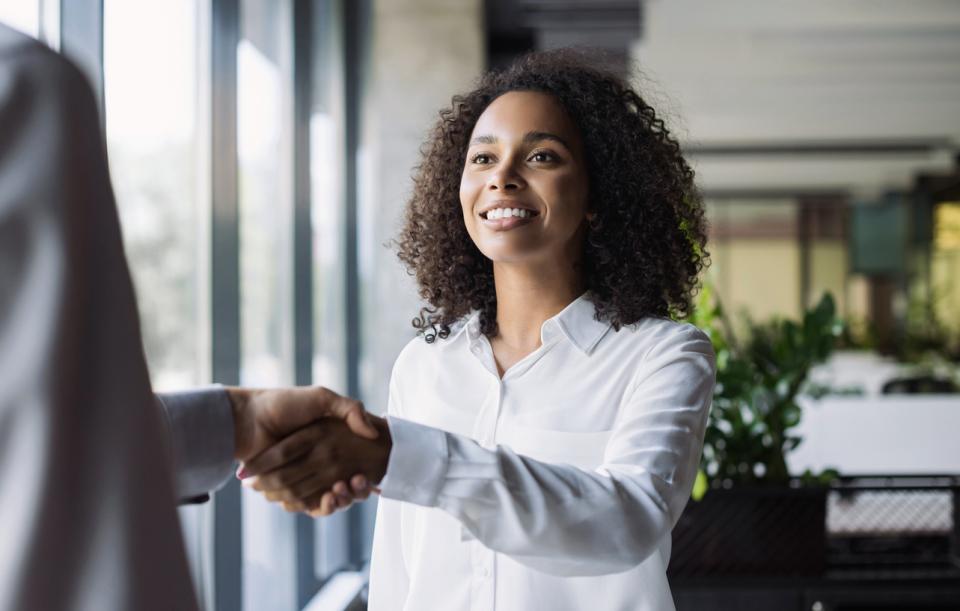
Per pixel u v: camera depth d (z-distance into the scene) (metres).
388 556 1.17
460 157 1.26
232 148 2.63
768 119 10.00
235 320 2.63
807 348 2.05
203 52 2.44
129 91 2.00
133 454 0.43
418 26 5.02
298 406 0.81
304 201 3.46
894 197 14.41
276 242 3.30
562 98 1.15
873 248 14.64
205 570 2.50
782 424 2.02
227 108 2.60
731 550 1.90
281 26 3.34
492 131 1.10
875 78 8.15
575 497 0.82
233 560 2.63
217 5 2.54
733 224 14.95
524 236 1.07
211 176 2.48
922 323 11.34
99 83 1.76
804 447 3.78
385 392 4.63
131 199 2.04
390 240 1.43
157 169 2.17
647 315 1.13
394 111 4.97
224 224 2.58
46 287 0.41
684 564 1.92
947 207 12.54
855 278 14.66
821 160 11.62
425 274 1.28
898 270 14.44
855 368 7.64
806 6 6.03
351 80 4.36
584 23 5.90
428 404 1.16
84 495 0.41
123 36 1.96
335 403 0.82
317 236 3.88
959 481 2.05
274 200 3.26
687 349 1.04
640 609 1.01
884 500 2.06
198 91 2.42
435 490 0.81
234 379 2.64
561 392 1.09
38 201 0.42
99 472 0.42
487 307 1.23
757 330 3.96
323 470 0.80
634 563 0.85
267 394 0.82
